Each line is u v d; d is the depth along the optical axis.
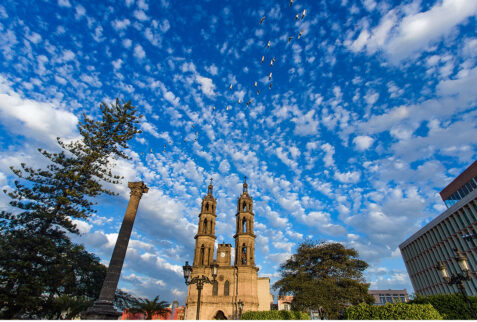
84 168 30.77
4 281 22.47
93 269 30.33
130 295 33.75
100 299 20.41
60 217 27.55
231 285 51.12
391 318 18.50
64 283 26.14
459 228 49.06
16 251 23.73
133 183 26.50
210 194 64.25
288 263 46.97
